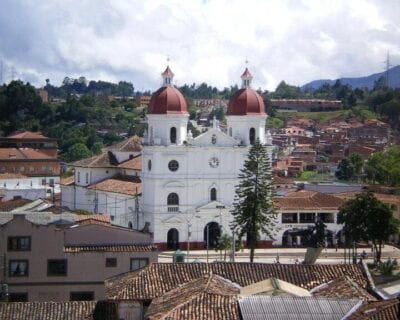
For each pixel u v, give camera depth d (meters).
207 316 62.34
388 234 151.75
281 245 175.50
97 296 93.38
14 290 92.19
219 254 162.25
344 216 158.12
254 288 70.44
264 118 178.25
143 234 95.88
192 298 64.56
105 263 93.56
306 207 176.38
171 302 67.06
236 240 165.12
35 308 77.38
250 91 179.38
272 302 63.34
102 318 75.94
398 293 72.94
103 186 193.75
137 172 193.62
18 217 92.56
